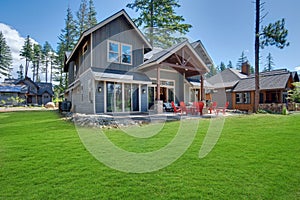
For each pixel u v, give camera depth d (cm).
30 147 499
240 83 2561
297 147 507
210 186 301
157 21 2273
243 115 1316
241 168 369
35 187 296
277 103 2145
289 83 2292
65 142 550
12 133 674
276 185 302
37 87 4425
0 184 304
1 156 430
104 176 336
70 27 3525
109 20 1337
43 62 5769
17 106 3528
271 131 731
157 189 293
